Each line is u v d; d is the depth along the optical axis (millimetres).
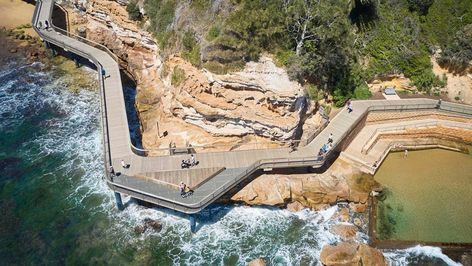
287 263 33062
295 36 38000
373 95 45594
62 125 45562
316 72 40344
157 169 35781
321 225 35844
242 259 33281
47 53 55594
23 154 41906
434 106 43844
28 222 35438
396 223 35875
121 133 39156
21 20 62500
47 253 33125
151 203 36719
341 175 38500
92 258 32938
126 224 35469
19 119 46094
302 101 37562
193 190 34031
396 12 48688
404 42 47094
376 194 37938
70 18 58250
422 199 37969
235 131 38688
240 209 36750
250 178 37188
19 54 55531
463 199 38188
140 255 33281
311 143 39031
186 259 33156
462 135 43375
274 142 38594
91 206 36906
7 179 39156
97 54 49688
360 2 46031
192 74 38406
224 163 36688
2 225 35031
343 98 43344
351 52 44250
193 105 38312
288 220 36156
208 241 34500
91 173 40062
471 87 46062
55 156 41781
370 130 43312
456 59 45812
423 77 46281
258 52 36531
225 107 37312
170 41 42219
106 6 50500
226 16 37781
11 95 49250
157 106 43938
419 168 41125
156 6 44938
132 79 50625
